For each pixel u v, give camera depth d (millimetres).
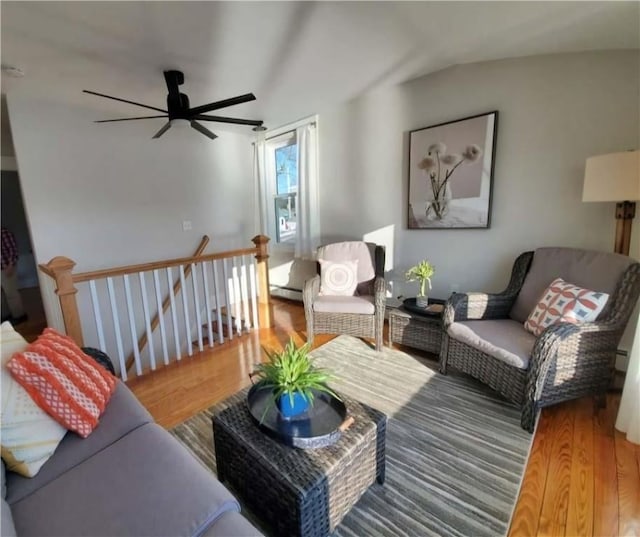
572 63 2287
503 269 2736
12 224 5992
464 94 2756
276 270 4762
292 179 4375
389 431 1815
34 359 1213
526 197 2561
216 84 2877
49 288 2732
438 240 3084
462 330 2174
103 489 984
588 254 2102
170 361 2797
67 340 1506
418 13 1894
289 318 3842
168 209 3951
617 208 2051
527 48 2309
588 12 1780
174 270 3996
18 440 1047
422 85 2980
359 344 2965
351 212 3688
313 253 4023
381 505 1369
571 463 1566
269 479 1133
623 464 1554
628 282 1823
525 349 1857
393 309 2898
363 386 2270
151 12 1809
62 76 2551
